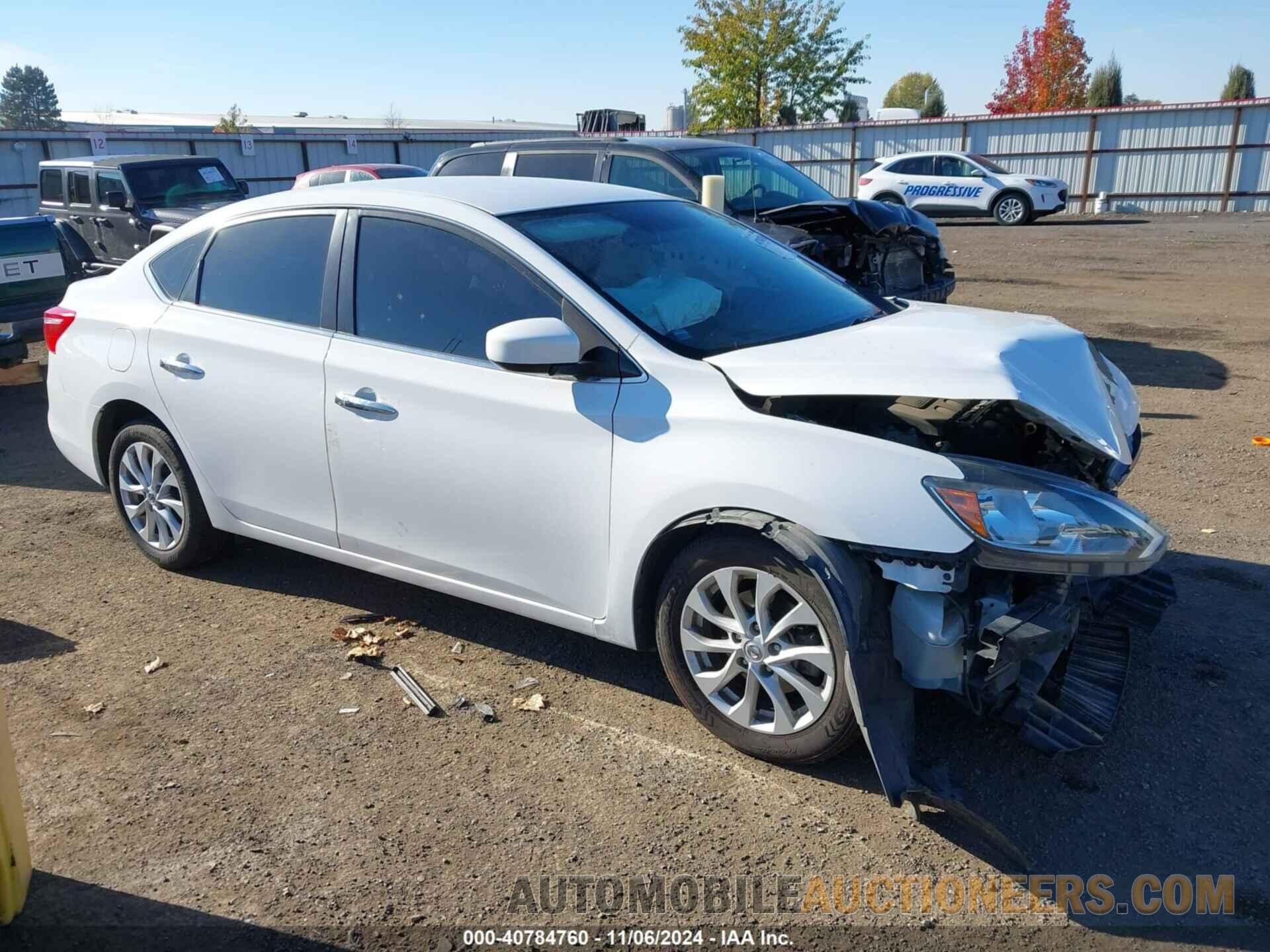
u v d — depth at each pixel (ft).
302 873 9.21
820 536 9.73
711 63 116.16
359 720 11.69
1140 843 9.44
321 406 13.06
